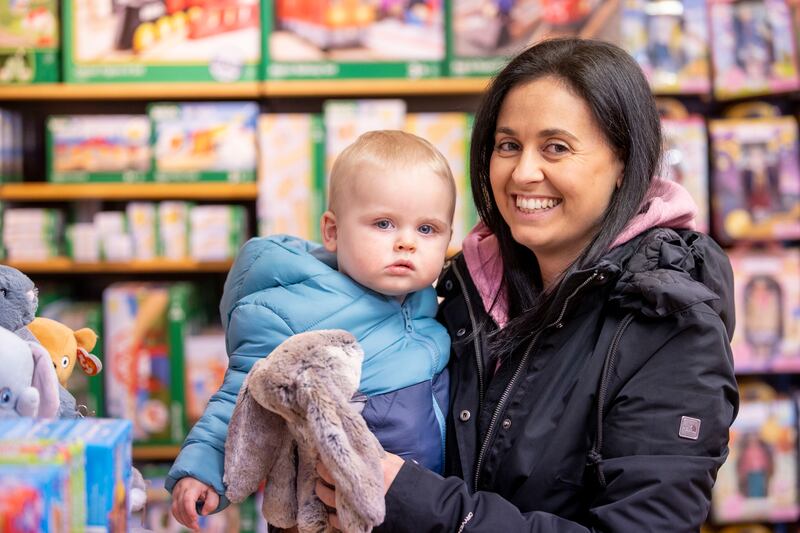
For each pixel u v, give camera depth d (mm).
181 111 2719
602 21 2674
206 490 1147
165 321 2730
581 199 1249
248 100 2959
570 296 1220
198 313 2971
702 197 2662
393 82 2725
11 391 970
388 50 2725
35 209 2816
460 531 1105
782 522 2799
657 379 1146
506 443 1243
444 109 2988
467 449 1279
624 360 1176
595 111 1228
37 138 3008
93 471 847
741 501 2697
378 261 1283
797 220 2652
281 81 2730
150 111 2713
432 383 1327
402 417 1243
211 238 2727
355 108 2656
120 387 2727
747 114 2762
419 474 1134
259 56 2734
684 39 2695
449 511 1112
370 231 1291
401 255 1287
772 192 2652
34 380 1014
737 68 2676
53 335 1186
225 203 3023
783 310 2684
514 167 1293
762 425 2693
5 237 2734
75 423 929
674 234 1248
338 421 1015
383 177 1283
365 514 995
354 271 1309
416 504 1110
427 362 1301
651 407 1136
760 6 2664
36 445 833
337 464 998
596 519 1112
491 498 1138
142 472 2701
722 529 2785
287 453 1176
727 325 1248
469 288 1426
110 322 2725
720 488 2699
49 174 2734
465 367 1347
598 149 1244
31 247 2748
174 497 1151
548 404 1226
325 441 1004
